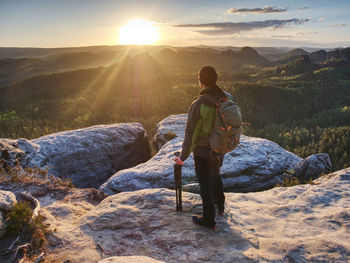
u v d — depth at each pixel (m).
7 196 2.99
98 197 5.13
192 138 2.48
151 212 3.17
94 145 11.86
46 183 5.37
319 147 57.75
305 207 3.28
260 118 107.19
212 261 2.37
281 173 8.37
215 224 2.78
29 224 2.78
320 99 154.62
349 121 104.94
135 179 7.77
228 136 2.34
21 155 7.36
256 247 2.53
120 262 1.93
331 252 2.31
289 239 2.61
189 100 102.44
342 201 3.36
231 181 7.75
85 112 92.94
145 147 15.24
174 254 2.50
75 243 2.73
